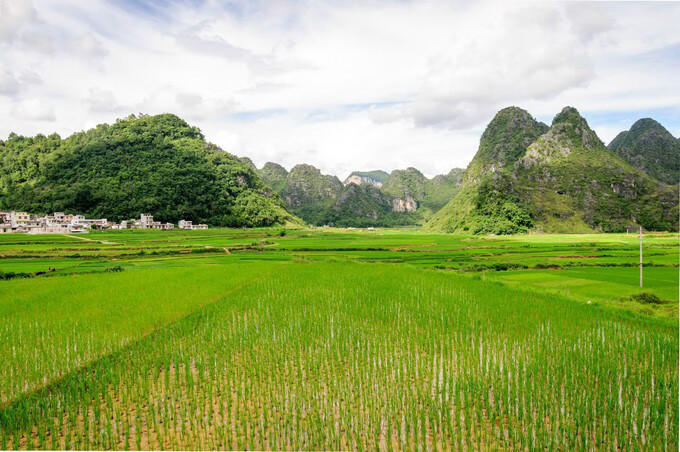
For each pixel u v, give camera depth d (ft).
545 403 35.50
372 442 30.78
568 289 100.58
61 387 39.75
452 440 30.01
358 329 58.23
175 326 59.26
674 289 99.96
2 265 143.84
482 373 42.45
